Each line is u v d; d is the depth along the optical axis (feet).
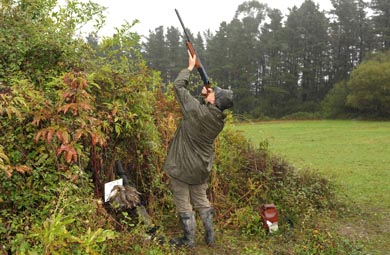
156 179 15.65
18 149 11.34
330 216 19.29
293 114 199.41
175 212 16.33
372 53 203.21
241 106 207.41
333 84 215.10
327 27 220.43
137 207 14.08
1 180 10.93
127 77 14.67
